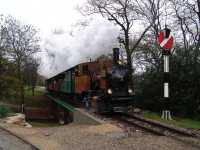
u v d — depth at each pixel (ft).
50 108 140.36
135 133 56.29
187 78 77.00
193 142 48.42
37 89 223.92
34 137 56.34
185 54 80.94
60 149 47.50
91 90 86.63
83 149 46.83
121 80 79.20
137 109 83.97
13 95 151.74
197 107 75.56
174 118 71.41
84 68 91.09
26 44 158.81
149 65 97.35
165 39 66.59
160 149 45.09
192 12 95.14
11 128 64.85
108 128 61.00
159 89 81.97
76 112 82.99
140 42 111.65
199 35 93.45
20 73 155.84
